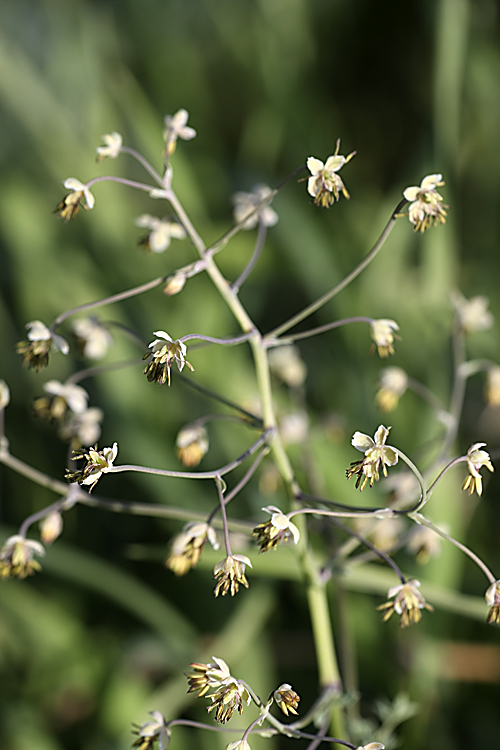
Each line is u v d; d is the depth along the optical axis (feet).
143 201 2.41
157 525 1.82
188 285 2.04
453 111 2.07
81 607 1.75
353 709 1.51
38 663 1.70
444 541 1.62
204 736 1.59
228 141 2.77
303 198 2.32
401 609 1.32
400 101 2.73
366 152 2.72
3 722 1.64
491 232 2.42
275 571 1.50
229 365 1.86
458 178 2.36
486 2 2.60
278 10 2.59
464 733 1.63
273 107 2.50
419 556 1.47
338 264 2.06
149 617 1.66
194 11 2.86
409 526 1.59
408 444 1.75
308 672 1.67
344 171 2.62
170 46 2.83
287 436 1.54
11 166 2.41
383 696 1.63
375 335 1.38
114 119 2.35
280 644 1.69
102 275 2.11
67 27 2.54
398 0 2.71
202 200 2.26
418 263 2.25
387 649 1.64
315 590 1.40
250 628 1.63
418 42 2.71
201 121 2.70
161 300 2.03
